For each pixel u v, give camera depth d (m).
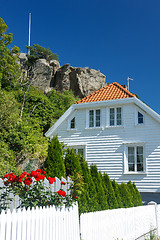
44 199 6.79
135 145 20.03
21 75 35.66
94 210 10.02
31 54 54.78
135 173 19.50
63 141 22.00
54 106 33.72
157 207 12.88
